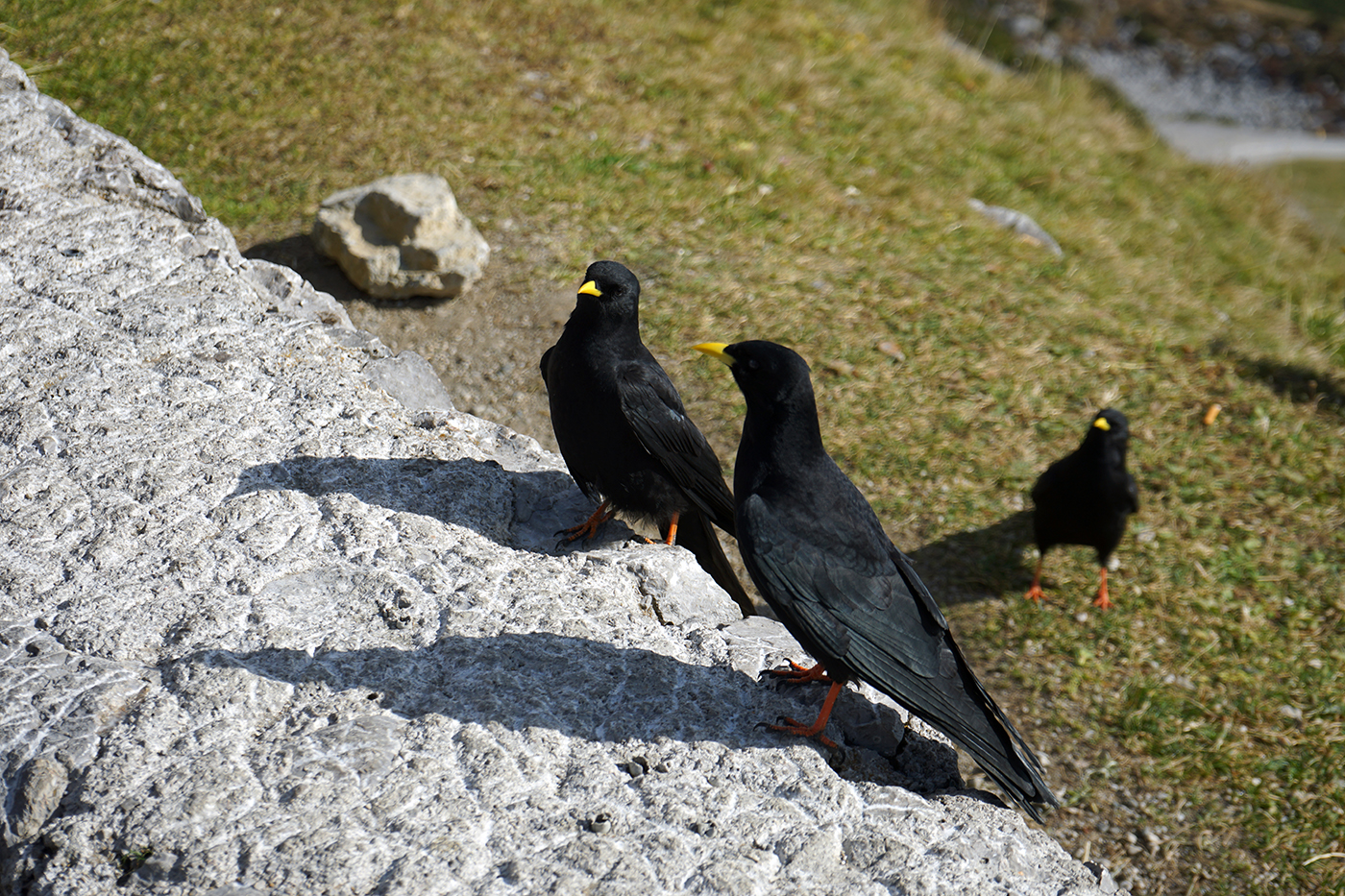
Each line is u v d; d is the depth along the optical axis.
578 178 8.59
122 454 3.59
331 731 2.73
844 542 3.09
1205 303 9.41
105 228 4.55
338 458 3.78
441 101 9.05
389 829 2.48
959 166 10.55
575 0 11.19
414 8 10.08
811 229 8.73
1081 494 5.82
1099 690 5.73
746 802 2.70
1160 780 5.29
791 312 7.77
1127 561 6.53
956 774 3.12
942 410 7.32
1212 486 7.08
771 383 3.15
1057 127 12.35
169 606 3.09
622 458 3.99
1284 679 5.85
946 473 6.90
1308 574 6.50
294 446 3.80
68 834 2.41
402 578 3.32
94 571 3.17
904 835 2.68
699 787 2.73
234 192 7.69
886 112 11.14
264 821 2.46
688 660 3.25
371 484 3.70
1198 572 6.49
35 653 2.87
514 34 10.31
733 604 3.69
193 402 3.88
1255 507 6.97
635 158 9.02
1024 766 2.90
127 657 2.91
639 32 11.06
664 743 2.87
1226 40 23.56
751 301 7.77
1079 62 21.70
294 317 4.46
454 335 7.01
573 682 3.03
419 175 7.31
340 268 7.24
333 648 3.03
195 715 2.72
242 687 2.81
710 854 2.53
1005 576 6.37
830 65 11.75
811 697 3.19
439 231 7.11
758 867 2.50
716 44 11.28
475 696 2.91
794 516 3.10
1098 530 5.95
